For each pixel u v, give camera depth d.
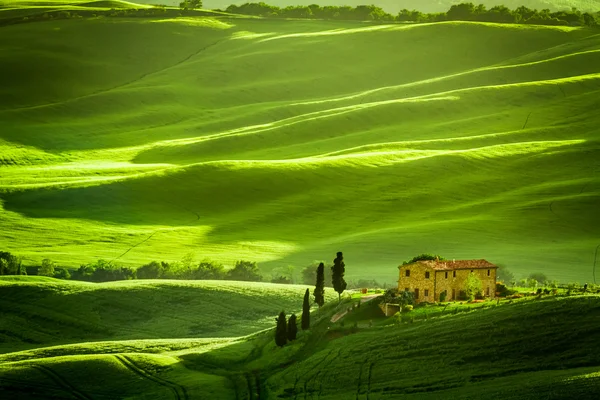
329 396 150.88
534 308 164.12
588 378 132.25
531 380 137.25
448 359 153.62
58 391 169.62
